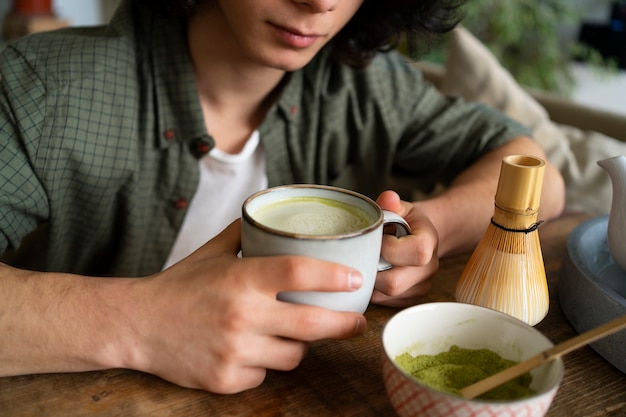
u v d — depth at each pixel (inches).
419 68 80.7
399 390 17.5
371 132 47.1
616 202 26.1
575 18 137.7
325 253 19.1
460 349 20.9
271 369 21.9
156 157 37.8
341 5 31.5
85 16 121.0
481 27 133.4
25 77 31.7
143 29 37.1
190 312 20.2
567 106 71.9
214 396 20.6
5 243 30.5
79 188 34.8
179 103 36.8
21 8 99.1
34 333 20.8
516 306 23.3
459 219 32.3
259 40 30.1
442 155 45.5
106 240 38.6
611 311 23.1
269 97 41.4
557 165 58.6
